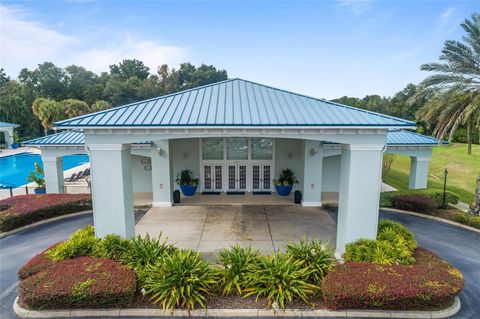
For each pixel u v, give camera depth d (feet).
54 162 57.26
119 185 31.58
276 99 37.55
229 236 39.96
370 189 31.71
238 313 23.73
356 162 31.27
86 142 30.73
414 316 23.65
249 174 62.49
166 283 24.58
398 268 26.86
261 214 49.14
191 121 30.17
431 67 50.08
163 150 52.13
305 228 42.93
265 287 25.81
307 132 30.81
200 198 58.59
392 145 55.62
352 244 31.71
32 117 184.14
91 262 27.78
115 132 30.50
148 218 47.26
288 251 30.19
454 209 52.37
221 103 35.45
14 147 154.51
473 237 40.96
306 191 53.31
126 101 221.46
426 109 52.31
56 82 231.71
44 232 42.52
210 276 26.27
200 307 24.23
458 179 85.46
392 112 176.35
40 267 27.40
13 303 25.67
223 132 30.73
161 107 33.83
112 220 32.04
